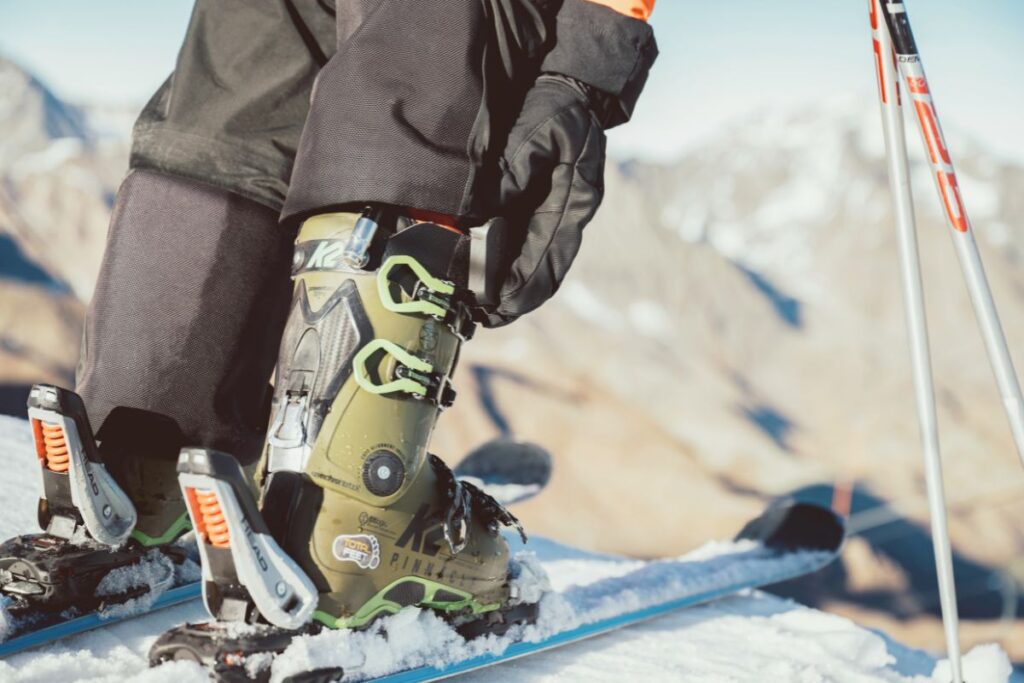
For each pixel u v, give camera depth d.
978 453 27.73
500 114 1.14
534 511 19.09
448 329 1.08
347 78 1.07
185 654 0.97
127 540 1.21
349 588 1.04
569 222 1.15
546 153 1.14
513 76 1.16
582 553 2.21
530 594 1.29
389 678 1.05
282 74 1.27
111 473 1.21
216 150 1.25
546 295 1.16
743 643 1.55
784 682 1.34
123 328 1.23
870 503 23.38
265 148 1.27
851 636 1.58
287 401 1.04
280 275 1.30
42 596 1.12
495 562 1.21
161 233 1.24
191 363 1.24
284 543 1.01
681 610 1.72
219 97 1.27
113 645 1.15
